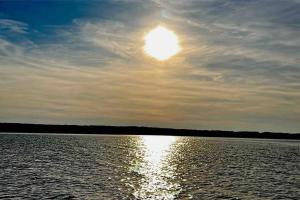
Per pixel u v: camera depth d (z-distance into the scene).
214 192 50.12
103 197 44.75
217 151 146.25
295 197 48.19
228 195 48.34
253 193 50.38
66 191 47.66
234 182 60.03
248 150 158.38
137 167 78.88
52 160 87.00
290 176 69.62
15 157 91.06
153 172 70.62
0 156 92.06
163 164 87.62
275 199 46.78
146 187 52.41
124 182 56.41
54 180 56.16
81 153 112.12
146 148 159.25
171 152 135.75
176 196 46.56
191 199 45.09
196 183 57.62
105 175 63.84
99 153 115.19
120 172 68.94
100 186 52.16
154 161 95.12
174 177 64.00
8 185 50.78
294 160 106.75
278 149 173.00
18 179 56.12
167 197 45.75
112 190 49.38
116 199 43.84
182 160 100.31
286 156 123.69
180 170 75.50
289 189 54.22
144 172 70.19
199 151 145.00
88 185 52.66
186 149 159.00
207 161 98.38
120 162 88.38
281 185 57.91
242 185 57.03
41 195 44.81
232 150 155.62
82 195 45.50
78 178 59.06
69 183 53.84
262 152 145.00
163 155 118.56
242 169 80.06
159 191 49.56
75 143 173.12
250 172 74.75
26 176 59.47
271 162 98.69
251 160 103.88
